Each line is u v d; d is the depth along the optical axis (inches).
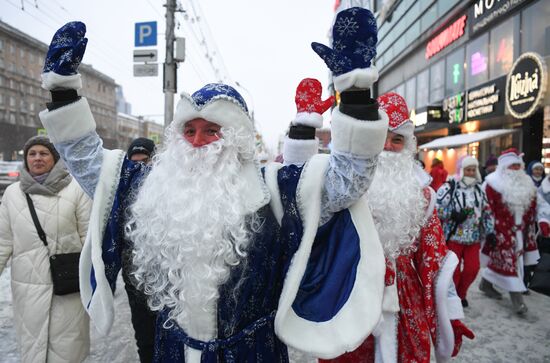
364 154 46.3
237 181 51.3
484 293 175.2
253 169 55.1
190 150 51.7
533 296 173.9
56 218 90.1
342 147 46.9
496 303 164.1
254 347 51.8
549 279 116.0
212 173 50.8
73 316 90.2
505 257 153.7
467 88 509.4
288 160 123.6
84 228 93.1
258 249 50.8
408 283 80.8
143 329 87.7
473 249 149.8
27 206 89.6
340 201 50.3
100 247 53.1
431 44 602.9
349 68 44.9
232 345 50.8
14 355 114.9
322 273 52.2
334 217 53.7
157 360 54.8
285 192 53.4
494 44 452.4
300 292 52.0
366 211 52.8
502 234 154.6
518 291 148.9
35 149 91.6
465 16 508.1
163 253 49.3
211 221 47.9
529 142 392.5
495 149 471.8
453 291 83.1
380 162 82.7
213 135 52.6
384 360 74.6
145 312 86.9
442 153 604.7
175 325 52.9
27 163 92.7
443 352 80.6
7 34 1378.0
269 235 51.6
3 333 128.3
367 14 44.3
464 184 149.9
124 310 150.1
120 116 2156.7
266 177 55.8
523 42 403.5
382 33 844.6
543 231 154.3
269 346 53.1
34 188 89.8
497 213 156.2
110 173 55.5
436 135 683.4
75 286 89.0
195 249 47.5
